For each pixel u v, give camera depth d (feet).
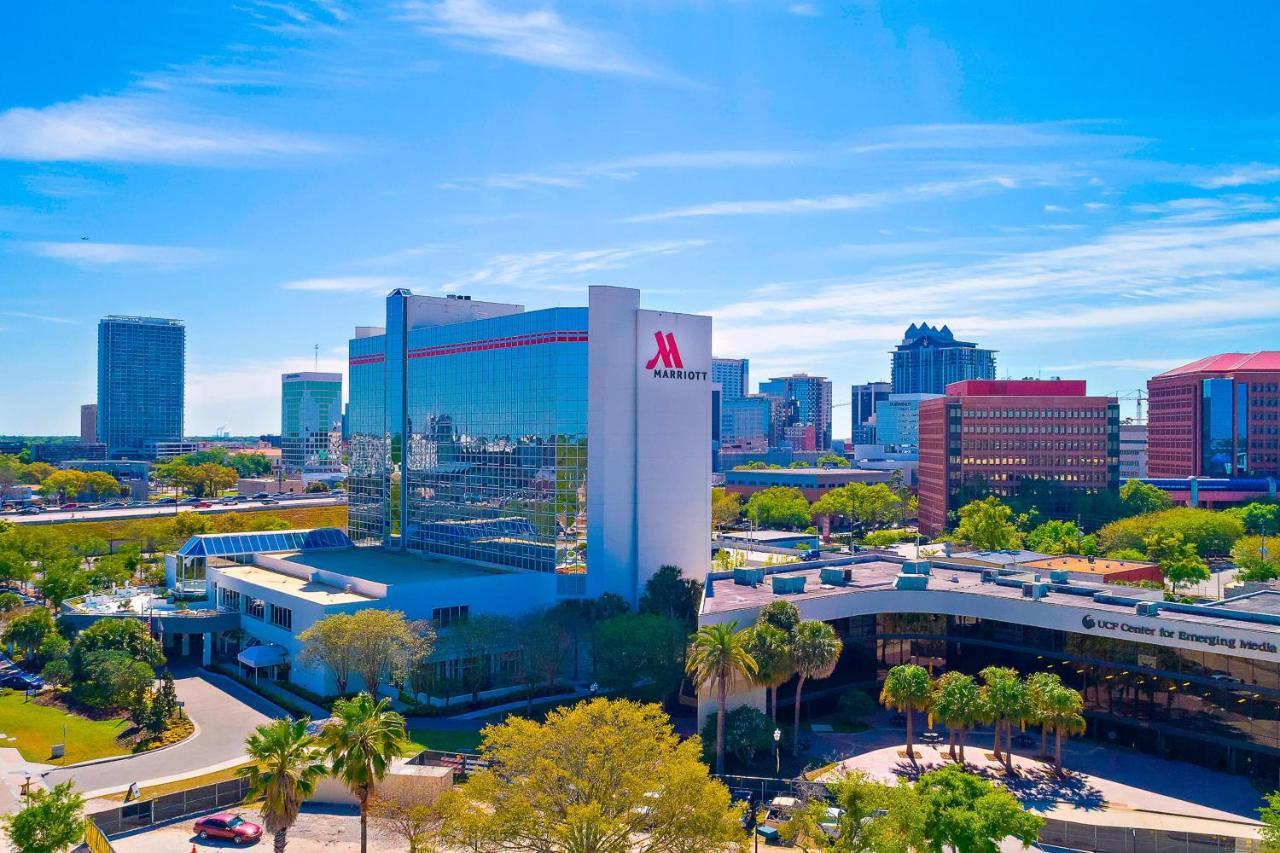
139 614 472.85
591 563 467.52
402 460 588.09
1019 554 576.61
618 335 473.67
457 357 539.70
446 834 194.18
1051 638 355.77
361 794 207.72
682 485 491.31
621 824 191.31
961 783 216.95
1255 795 288.10
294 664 412.36
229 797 268.82
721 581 419.95
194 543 552.82
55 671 387.55
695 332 497.87
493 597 448.65
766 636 314.14
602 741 193.47
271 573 510.17
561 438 463.01
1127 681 335.26
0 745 323.57
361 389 636.48
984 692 310.65
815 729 350.02
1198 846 236.02
